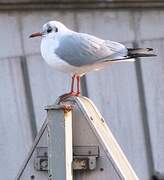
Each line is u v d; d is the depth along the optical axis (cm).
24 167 641
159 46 1452
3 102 1323
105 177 614
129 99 1427
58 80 1356
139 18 1430
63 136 610
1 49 1325
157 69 1453
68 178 611
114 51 807
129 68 1425
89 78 1388
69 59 803
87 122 624
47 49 827
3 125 1323
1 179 1321
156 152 1454
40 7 1343
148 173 1445
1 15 1323
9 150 1326
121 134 1420
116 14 1410
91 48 804
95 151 619
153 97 1453
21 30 1338
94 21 1392
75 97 640
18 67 1335
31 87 1345
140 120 1438
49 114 613
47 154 631
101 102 1402
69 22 1371
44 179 636
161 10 1448
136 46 1429
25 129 1338
